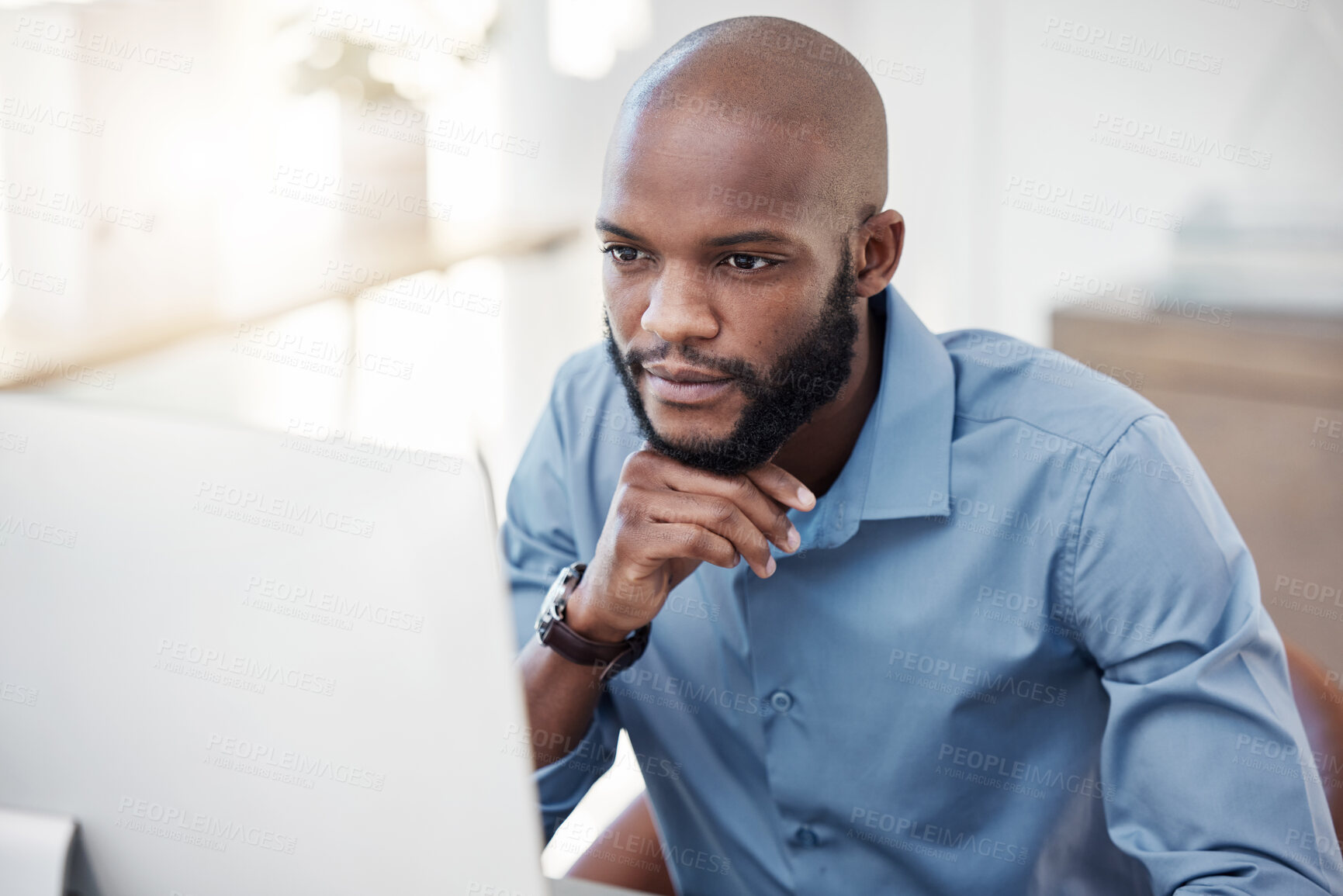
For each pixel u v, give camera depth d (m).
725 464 0.86
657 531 0.90
